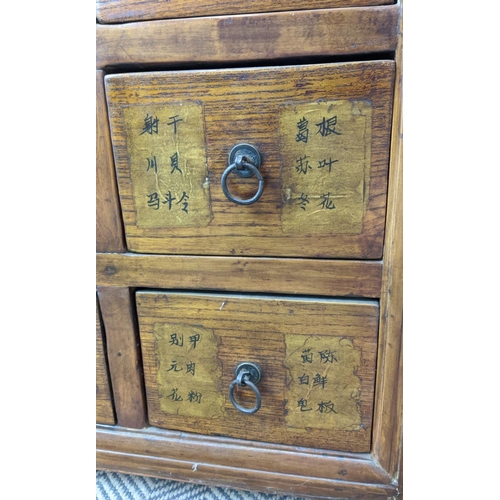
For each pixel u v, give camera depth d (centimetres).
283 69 39
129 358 51
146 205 45
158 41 40
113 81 42
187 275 46
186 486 56
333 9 37
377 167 40
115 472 58
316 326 45
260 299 46
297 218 42
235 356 48
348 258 43
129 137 43
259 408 48
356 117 39
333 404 48
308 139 40
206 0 39
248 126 41
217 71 40
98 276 48
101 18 41
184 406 52
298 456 50
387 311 43
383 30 37
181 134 42
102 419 54
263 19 38
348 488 49
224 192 39
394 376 44
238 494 54
